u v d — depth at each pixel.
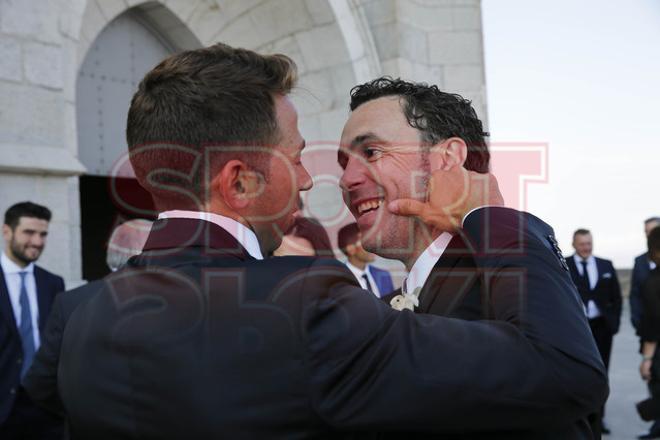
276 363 0.89
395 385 0.88
